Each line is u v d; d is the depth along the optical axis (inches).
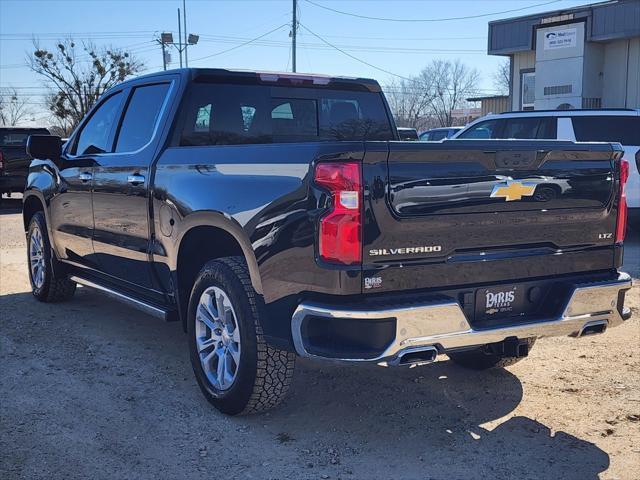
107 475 133.7
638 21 718.5
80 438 149.5
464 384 183.5
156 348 211.8
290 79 210.7
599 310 155.3
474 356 193.0
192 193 164.2
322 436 151.6
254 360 149.2
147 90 207.3
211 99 195.2
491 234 142.9
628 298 274.2
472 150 136.9
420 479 133.3
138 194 188.7
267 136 208.2
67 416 160.9
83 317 247.1
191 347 169.9
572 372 191.9
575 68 780.0
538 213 147.9
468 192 138.4
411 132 264.8
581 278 156.0
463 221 138.8
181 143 187.8
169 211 173.8
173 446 146.2
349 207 128.4
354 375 189.8
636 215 412.5
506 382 184.9
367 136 231.3
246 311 149.6
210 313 163.5
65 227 237.5
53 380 183.9
